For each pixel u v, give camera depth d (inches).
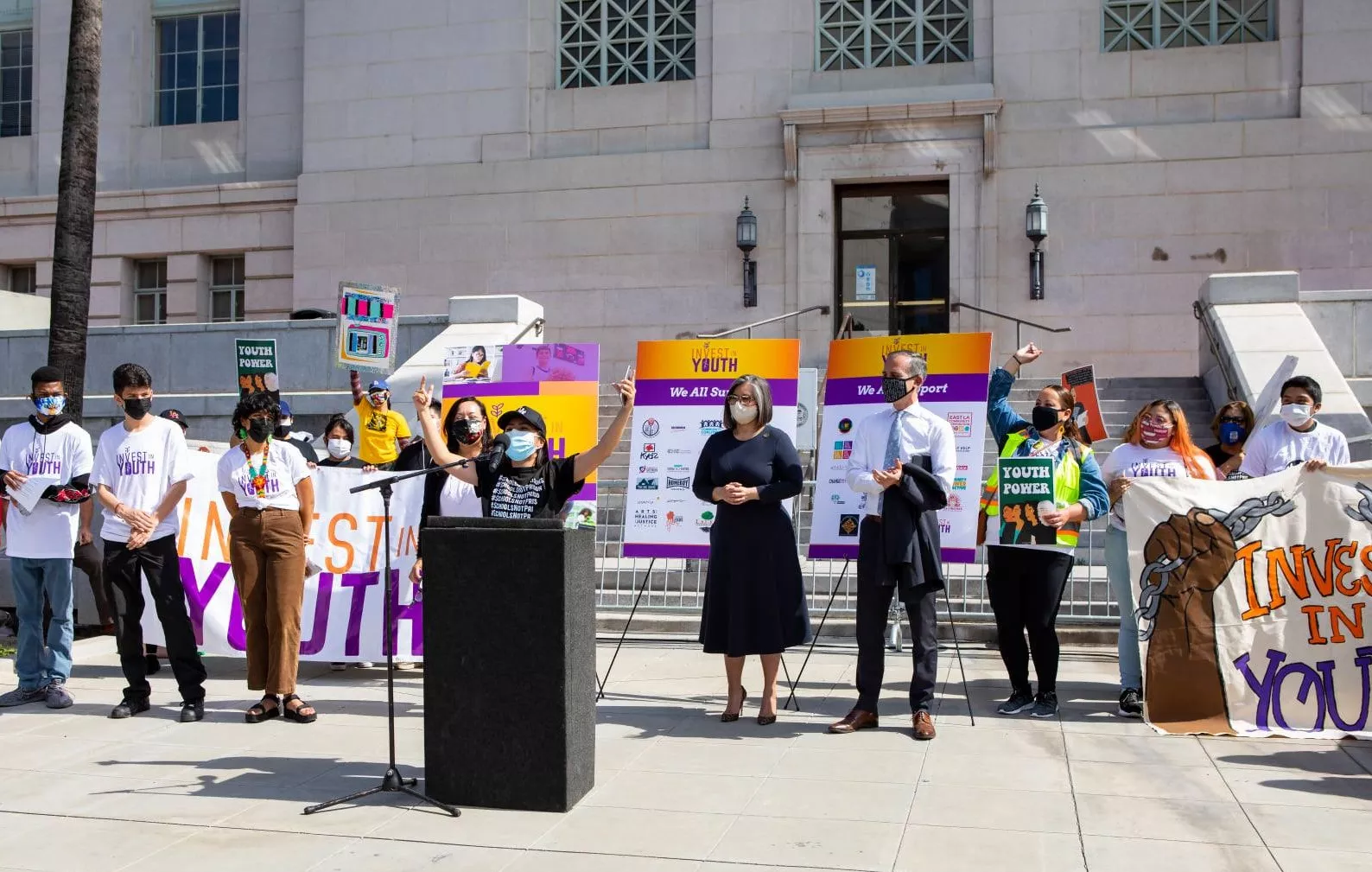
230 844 183.0
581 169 681.0
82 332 414.9
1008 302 632.4
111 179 769.6
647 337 670.5
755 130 661.9
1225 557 252.2
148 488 273.1
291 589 271.1
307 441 353.1
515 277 687.1
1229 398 437.7
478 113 697.6
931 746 238.4
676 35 686.5
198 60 772.6
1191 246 617.0
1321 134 606.5
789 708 278.2
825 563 428.8
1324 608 247.4
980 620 361.7
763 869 169.3
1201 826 186.2
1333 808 195.2
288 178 742.5
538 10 695.1
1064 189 629.6
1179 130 619.5
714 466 260.2
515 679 199.0
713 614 260.8
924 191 657.0
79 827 192.1
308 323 515.2
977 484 280.2
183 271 749.3
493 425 305.4
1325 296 454.9
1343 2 607.2
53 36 775.7
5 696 285.4
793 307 650.8
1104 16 637.9
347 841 183.8
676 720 264.8
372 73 712.4
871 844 179.0
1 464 287.6
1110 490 269.0
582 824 190.1
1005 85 637.9
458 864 173.2
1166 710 250.8
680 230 668.7
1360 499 248.4
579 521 296.5
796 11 661.9
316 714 274.8
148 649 331.6
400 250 701.9
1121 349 621.3
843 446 295.6
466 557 202.1
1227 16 628.7
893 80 652.1
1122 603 269.6
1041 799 201.0
